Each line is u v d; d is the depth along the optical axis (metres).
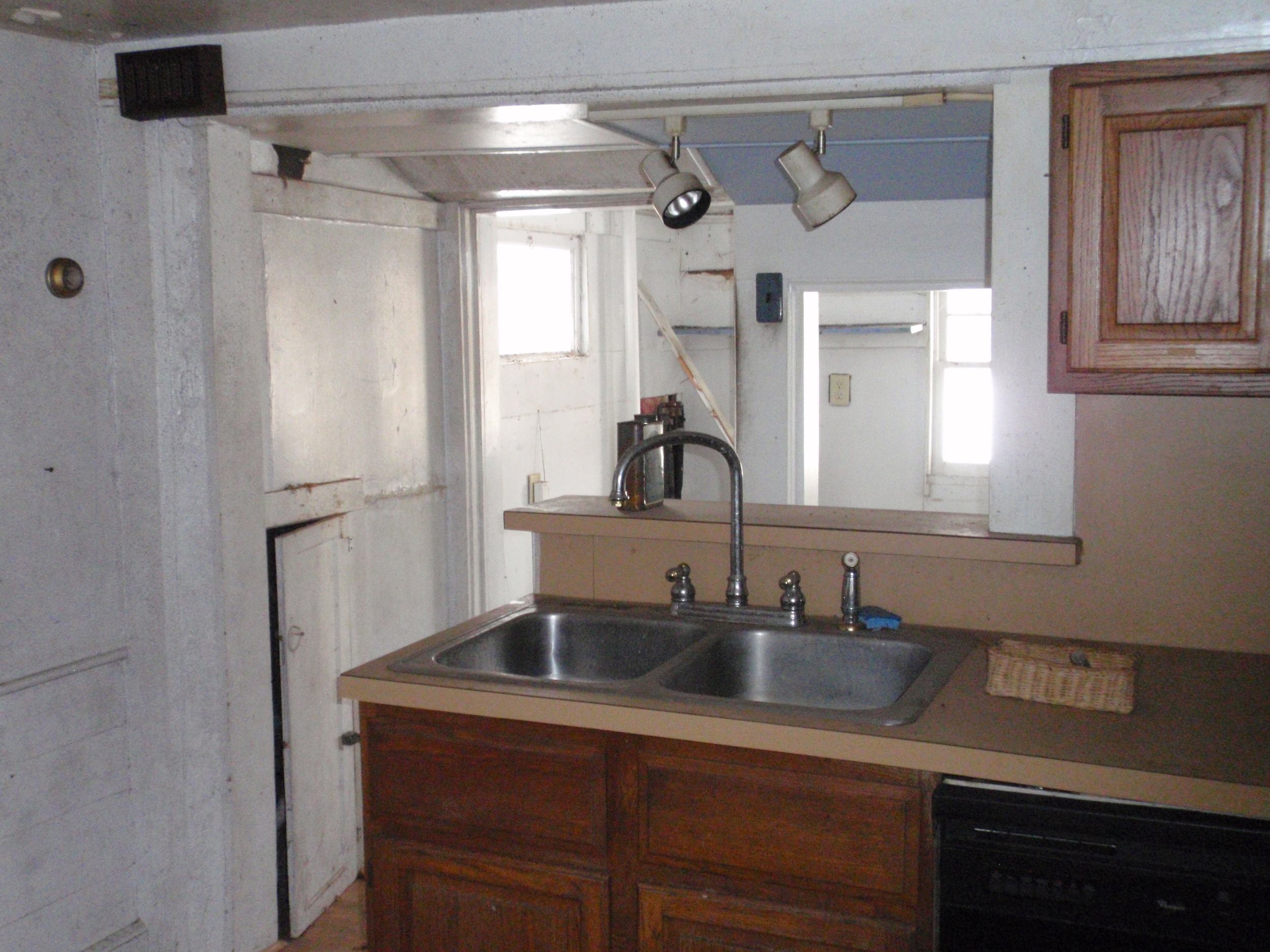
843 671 2.36
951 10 2.01
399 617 3.47
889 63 2.05
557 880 2.07
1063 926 1.71
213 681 2.66
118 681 2.56
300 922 3.00
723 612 2.48
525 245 4.37
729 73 2.14
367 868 2.23
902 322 5.60
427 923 2.19
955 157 3.17
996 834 1.73
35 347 2.34
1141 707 1.93
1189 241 1.92
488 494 3.80
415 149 2.98
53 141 2.37
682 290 5.75
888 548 2.38
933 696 2.00
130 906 2.61
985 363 5.55
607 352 5.00
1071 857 1.69
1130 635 2.29
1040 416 2.22
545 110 2.36
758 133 2.88
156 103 2.42
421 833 2.18
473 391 3.70
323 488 3.05
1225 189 1.88
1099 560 2.28
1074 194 1.97
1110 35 1.93
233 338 2.63
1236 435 2.17
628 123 2.66
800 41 2.09
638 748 1.99
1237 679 2.06
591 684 2.09
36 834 2.38
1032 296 2.15
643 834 2.00
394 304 3.40
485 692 2.06
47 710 2.39
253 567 2.72
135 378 2.55
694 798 1.96
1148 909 1.66
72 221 2.42
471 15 2.25
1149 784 1.66
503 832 2.11
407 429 3.49
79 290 2.41
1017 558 2.25
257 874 2.81
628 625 2.53
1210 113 1.88
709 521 2.57
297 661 2.96
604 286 4.97
